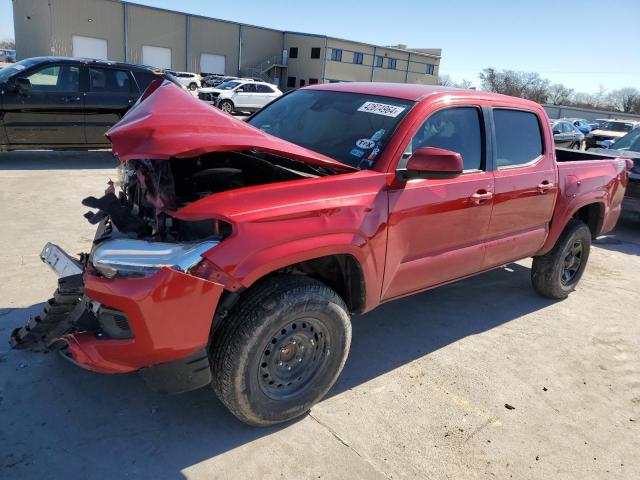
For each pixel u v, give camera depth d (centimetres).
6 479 240
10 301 401
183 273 230
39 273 455
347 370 358
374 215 295
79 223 606
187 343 240
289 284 269
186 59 4966
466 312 472
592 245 749
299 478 256
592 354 411
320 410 310
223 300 254
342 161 324
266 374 275
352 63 5659
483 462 279
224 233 248
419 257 341
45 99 921
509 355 398
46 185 789
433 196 331
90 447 265
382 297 324
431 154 294
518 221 415
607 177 513
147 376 254
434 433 299
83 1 4316
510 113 411
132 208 316
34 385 309
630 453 297
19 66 938
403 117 330
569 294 537
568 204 461
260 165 303
